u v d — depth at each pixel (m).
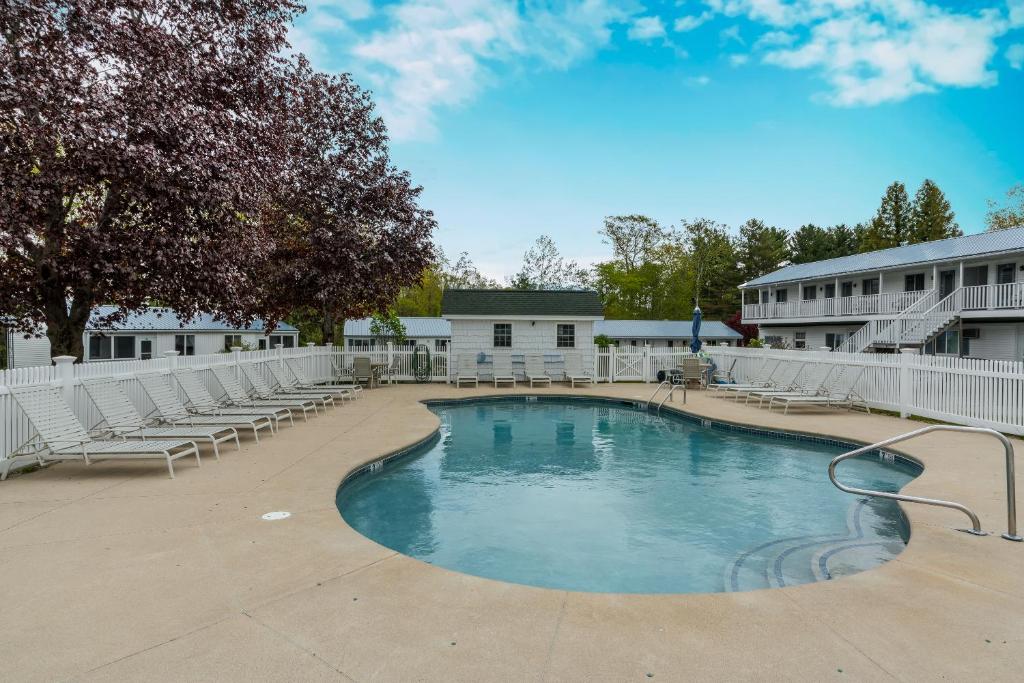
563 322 21.67
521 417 14.64
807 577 4.90
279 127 14.16
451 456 9.92
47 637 3.09
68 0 9.30
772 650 3.04
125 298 11.83
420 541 5.77
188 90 10.69
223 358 12.71
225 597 3.65
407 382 21.00
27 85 8.49
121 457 7.10
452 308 21.22
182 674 2.74
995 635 3.22
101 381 8.01
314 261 18.08
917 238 50.25
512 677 2.75
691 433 12.33
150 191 9.87
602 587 4.69
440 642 3.10
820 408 14.38
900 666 2.88
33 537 4.76
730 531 6.10
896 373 12.99
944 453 8.60
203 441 9.49
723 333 43.03
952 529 5.14
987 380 10.60
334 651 2.99
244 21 12.42
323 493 6.25
